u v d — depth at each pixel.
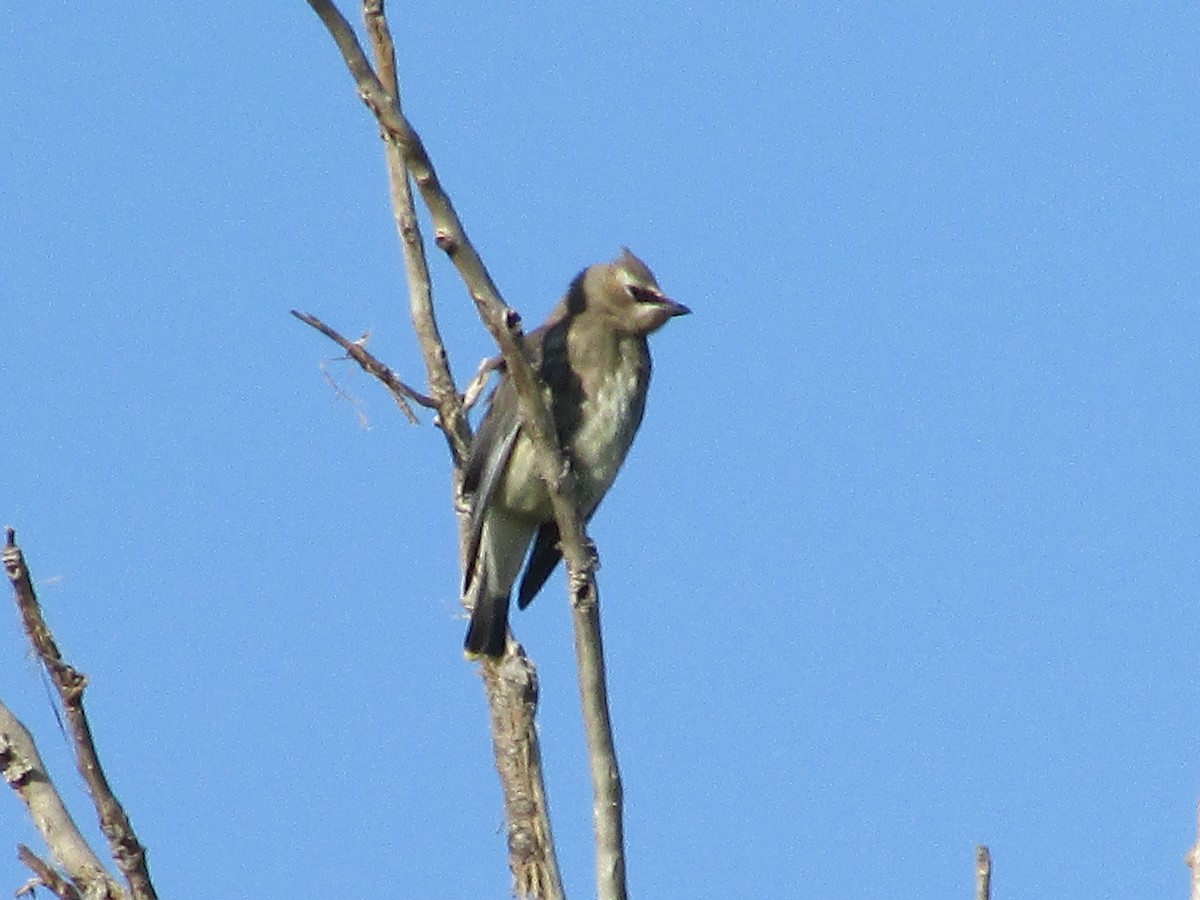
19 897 8.23
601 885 9.34
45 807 8.42
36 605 8.05
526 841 11.16
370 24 12.83
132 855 8.05
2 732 8.48
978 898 8.38
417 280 13.05
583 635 9.83
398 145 9.44
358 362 12.71
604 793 9.46
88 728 8.08
